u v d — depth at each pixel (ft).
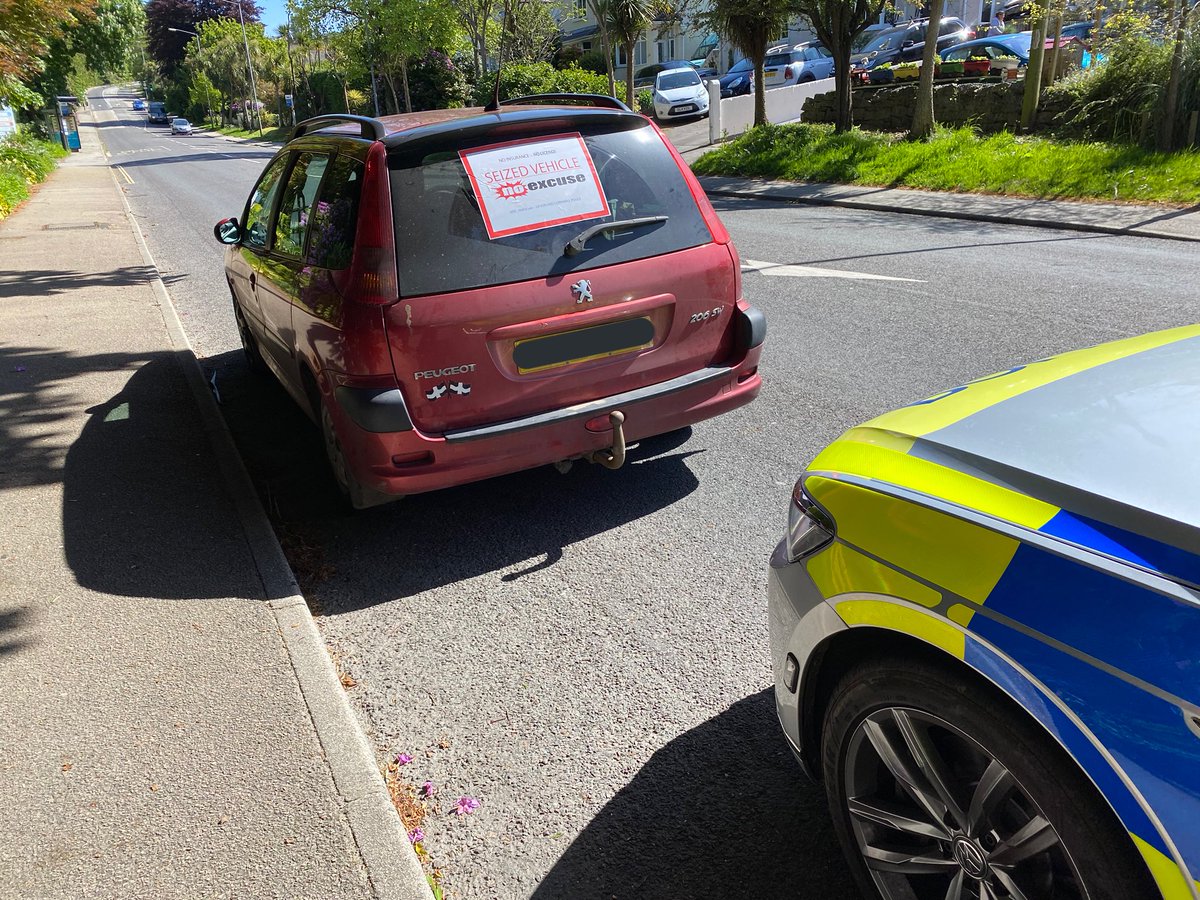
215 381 22.31
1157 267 27.50
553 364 12.46
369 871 7.66
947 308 24.31
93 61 129.70
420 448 11.98
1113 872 4.89
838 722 6.59
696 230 13.47
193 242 47.34
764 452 16.33
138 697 9.96
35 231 51.03
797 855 7.84
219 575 12.48
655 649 10.94
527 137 12.58
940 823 5.98
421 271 11.67
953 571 5.63
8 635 11.15
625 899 7.50
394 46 123.03
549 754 9.26
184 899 7.43
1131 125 45.85
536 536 13.93
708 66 125.39
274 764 8.91
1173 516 4.97
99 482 15.56
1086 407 6.39
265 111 248.32
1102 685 4.79
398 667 10.88
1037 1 50.57
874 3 57.16
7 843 8.02
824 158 54.95
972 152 48.60
